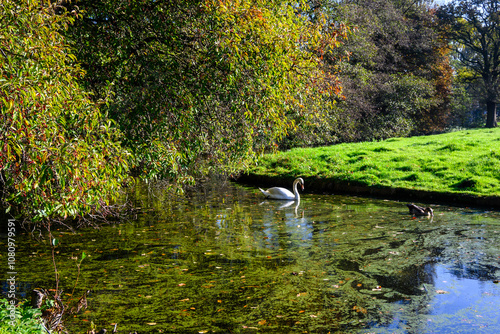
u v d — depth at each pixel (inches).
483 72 1989.4
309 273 289.7
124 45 331.3
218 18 291.4
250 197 633.0
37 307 191.9
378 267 299.3
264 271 294.8
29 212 241.8
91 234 406.0
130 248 356.2
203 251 346.6
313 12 509.4
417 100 1248.8
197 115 334.0
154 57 318.0
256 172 800.3
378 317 220.8
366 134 1201.4
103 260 322.7
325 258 323.0
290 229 420.8
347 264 307.3
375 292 254.4
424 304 235.8
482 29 1889.8
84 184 187.8
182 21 319.9
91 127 193.8
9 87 144.9
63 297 249.8
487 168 612.1
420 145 861.8
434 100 1379.2
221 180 823.1
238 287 265.0
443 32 1881.2
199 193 674.2
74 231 412.2
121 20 338.3
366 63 1206.3
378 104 1244.5
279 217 481.4
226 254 337.4
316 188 693.3
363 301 241.6
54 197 191.8
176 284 271.0
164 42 332.2
